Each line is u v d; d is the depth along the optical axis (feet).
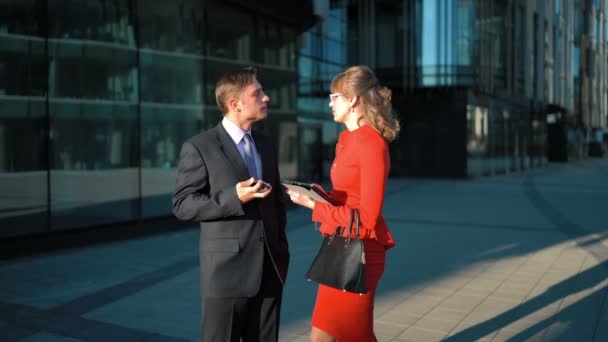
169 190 31.78
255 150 8.83
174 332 13.57
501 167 87.35
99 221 27.22
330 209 8.24
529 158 104.32
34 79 24.85
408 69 72.38
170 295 16.97
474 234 28.71
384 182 8.02
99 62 27.84
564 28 126.82
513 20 84.53
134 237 27.37
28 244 22.67
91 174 27.27
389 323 14.23
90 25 27.43
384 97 8.47
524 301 16.22
